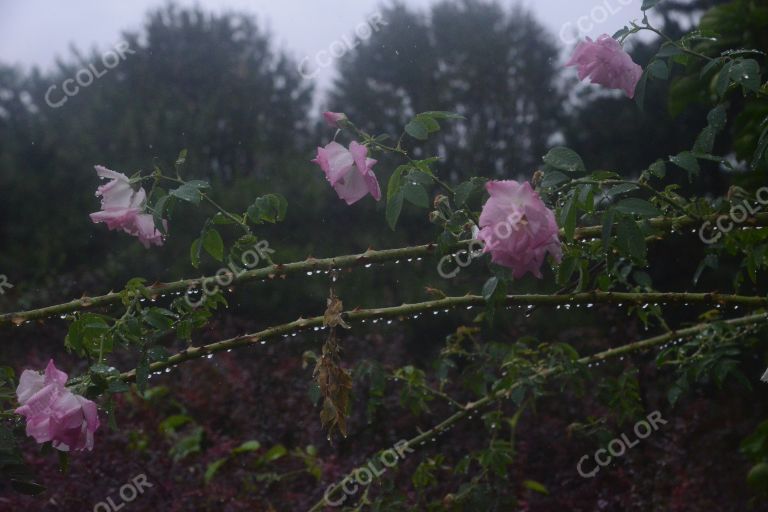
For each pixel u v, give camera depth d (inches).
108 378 75.9
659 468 175.9
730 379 207.3
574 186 71.0
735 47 151.7
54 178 369.7
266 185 331.9
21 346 271.9
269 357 241.8
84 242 359.9
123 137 370.9
